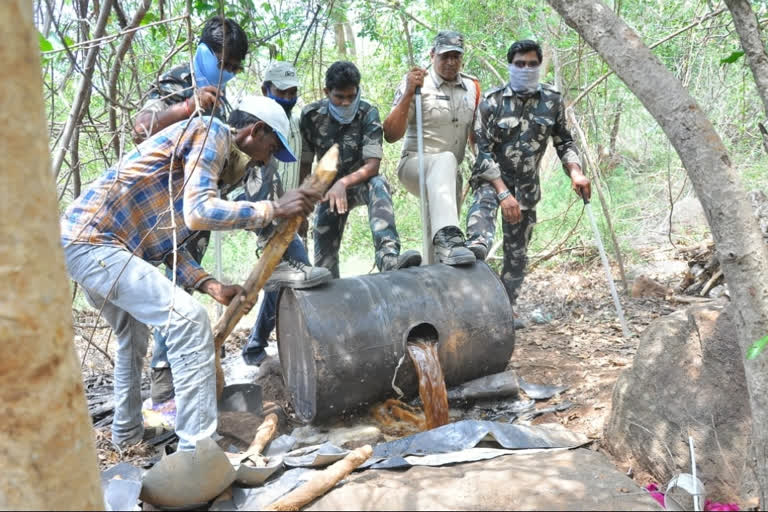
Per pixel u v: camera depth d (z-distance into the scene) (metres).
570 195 8.23
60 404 2.04
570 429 3.88
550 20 8.21
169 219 3.52
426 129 5.50
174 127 3.47
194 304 3.31
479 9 8.09
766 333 2.46
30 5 1.93
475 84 5.73
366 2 7.73
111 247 3.38
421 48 8.91
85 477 2.12
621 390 3.60
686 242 7.97
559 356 5.05
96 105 5.95
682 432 3.16
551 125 5.56
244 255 9.08
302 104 6.18
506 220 5.47
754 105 8.08
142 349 3.82
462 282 4.31
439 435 3.51
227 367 5.13
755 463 2.83
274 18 5.30
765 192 7.58
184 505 2.96
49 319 2.01
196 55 4.21
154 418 4.10
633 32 2.61
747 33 2.71
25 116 1.92
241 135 3.53
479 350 4.22
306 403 4.04
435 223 5.05
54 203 2.03
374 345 3.95
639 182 9.23
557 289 7.04
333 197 4.80
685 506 2.86
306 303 3.93
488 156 5.50
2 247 1.92
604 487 2.90
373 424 4.11
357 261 10.70
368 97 9.40
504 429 3.52
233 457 3.43
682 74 6.80
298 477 3.18
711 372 3.21
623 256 7.71
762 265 2.46
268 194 4.84
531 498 2.83
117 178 3.28
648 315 5.92
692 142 2.48
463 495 2.89
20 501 2.03
